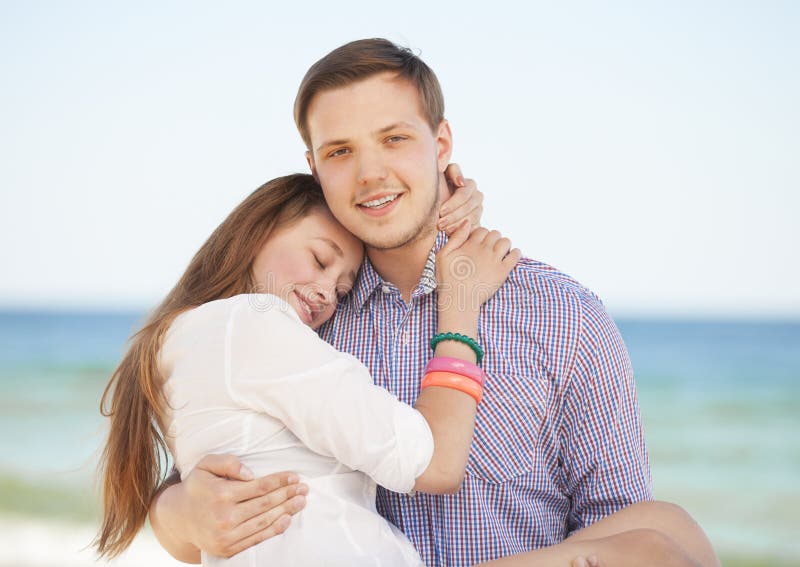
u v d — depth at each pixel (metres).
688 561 1.88
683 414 18.62
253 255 2.33
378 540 1.93
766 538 12.92
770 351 23.36
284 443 1.97
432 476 1.94
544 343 2.28
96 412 19.27
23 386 21.77
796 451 16.05
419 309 2.36
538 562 1.84
